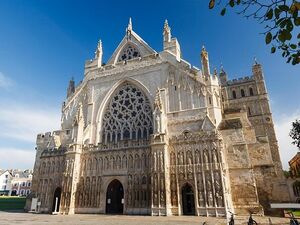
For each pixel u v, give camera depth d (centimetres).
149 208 3850
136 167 4206
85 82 5897
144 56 5422
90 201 4344
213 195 3544
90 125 5272
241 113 4412
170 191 3828
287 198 3669
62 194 4450
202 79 4631
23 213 4419
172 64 5028
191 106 4522
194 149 3938
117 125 5169
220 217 3312
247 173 3741
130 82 5372
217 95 4562
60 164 4938
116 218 3272
